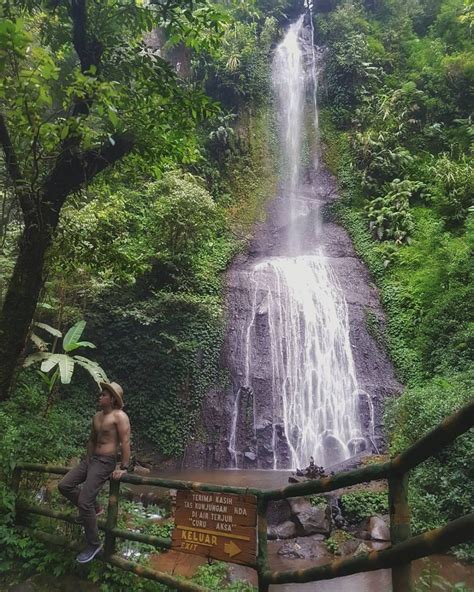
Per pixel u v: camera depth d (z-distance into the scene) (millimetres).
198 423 12672
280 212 21062
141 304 13398
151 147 6293
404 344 14836
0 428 5875
